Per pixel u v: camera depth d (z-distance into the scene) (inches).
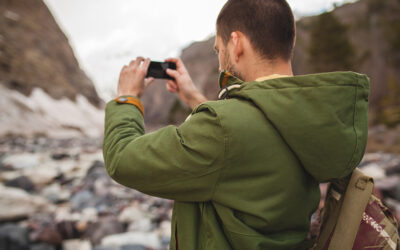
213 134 24.6
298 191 27.1
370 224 28.2
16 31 1220.5
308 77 24.8
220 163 24.7
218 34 35.7
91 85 1568.7
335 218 31.1
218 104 26.2
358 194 29.4
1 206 116.0
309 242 34.2
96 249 90.0
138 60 42.6
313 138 24.1
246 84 27.7
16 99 831.7
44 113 904.9
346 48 808.3
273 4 31.2
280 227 27.3
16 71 996.6
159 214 132.9
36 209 126.1
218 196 26.0
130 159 27.6
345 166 25.0
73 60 1579.7
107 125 32.9
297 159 26.6
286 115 24.5
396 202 128.3
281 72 31.8
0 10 1229.7
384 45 1165.7
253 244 25.1
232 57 33.9
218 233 27.1
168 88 48.7
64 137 749.3
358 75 25.5
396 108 676.7
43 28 1448.1
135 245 92.3
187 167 25.4
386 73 1093.1
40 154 314.8
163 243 101.6
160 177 26.6
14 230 98.1
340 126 23.8
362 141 25.6
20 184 171.6
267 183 25.5
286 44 31.7
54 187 177.0
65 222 111.9
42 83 1090.1
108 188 177.6
